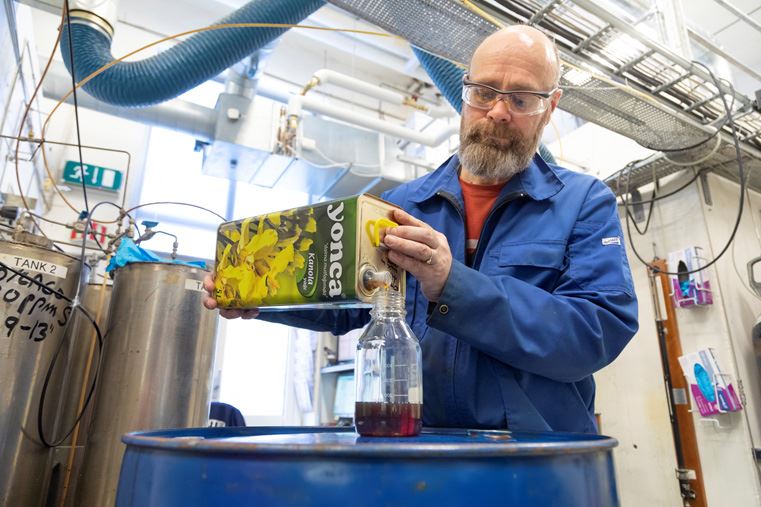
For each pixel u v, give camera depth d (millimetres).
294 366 3662
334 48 3717
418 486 358
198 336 1126
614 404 2455
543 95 894
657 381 2312
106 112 2449
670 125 2068
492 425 770
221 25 1695
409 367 625
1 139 1761
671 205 2443
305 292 621
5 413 940
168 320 1090
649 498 2258
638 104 1954
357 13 1650
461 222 942
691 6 2777
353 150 2996
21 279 969
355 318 992
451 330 666
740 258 2385
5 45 1699
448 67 1974
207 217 3365
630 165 2404
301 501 352
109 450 1034
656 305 2377
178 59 1859
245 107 2633
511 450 385
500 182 976
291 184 3121
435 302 677
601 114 2047
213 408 2082
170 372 1074
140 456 437
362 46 3629
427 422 823
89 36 1803
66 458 1253
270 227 678
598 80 1858
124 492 442
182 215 3285
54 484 1235
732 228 2406
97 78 1807
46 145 2891
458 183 996
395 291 601
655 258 2445
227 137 2555
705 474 2115
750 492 1971
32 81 2232
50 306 1010
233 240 725
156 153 3285
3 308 948
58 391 1043
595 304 750
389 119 4000
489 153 905
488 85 907
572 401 801
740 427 2035
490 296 662
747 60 3117
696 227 2318
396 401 597
